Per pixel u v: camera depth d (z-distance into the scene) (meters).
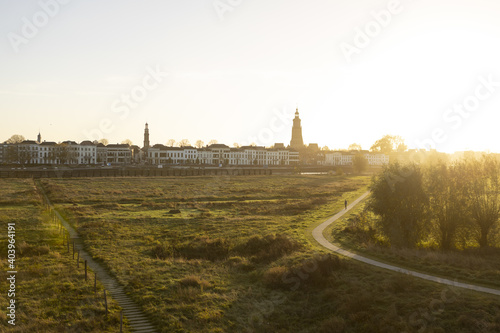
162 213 82.94
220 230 66.00
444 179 59.81
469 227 56.59
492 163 59.97
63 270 43.72
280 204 99.56
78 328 31.06
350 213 80.38
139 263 47.56
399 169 62.38
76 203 93.81
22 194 100.69
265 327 33.19
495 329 28.92
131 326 32.16
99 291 38.19
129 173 176.50
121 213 81.62
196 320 33.44
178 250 54.84
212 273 45.44
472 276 38.97
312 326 33.38
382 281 38.53
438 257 46.66
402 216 59.72
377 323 31.70
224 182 157.75
